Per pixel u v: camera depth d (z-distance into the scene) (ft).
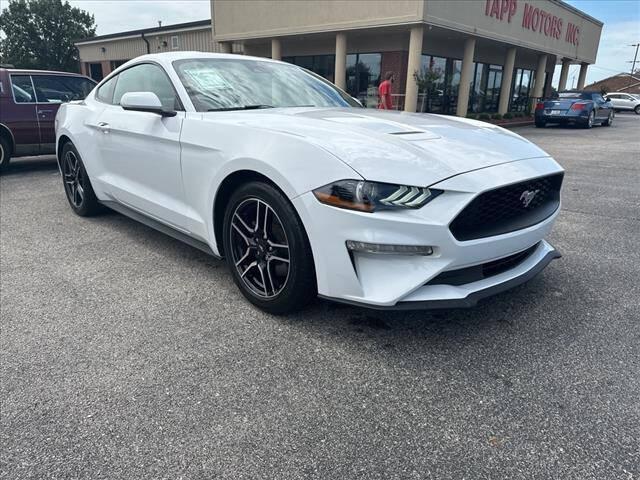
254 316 8.58
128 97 9.66
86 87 25.77
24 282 10.03
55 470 5.18
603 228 14.29
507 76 62.28
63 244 12.46
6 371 6.93
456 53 58.34
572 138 43.80
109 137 12.01
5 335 7.91
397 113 10.38
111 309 8.84
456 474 5.16
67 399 6.33
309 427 5.86
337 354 7.39
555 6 67.51
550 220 8.63
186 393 6.46
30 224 14.28
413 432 5.78
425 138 7.93
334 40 55.72
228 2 57.36
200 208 9.32
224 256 9.40
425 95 49.47
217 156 8.56
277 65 12.19
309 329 8.13
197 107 9.65
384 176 6.72
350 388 6.59
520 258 8.46
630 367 7.10
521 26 59.72
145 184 11.05
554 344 7.72
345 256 6.98
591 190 19.92
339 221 6.89
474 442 5.62
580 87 93.25
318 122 8.32
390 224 6.64
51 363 7.13
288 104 10.66
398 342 7.75
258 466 5.27
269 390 6.54
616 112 120.57
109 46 87.66
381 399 6.37
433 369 7.02
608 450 5.49
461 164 7.23
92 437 5.66
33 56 159.74
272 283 8.34
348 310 8.79
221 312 8.73
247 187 8.13
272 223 8.13
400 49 50.52
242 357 7.30
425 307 6.84
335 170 6.93
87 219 14.87
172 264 11.09
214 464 5.29
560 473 5.17
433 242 6.72
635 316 8.68
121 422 5.91
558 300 9.31
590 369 7.05
